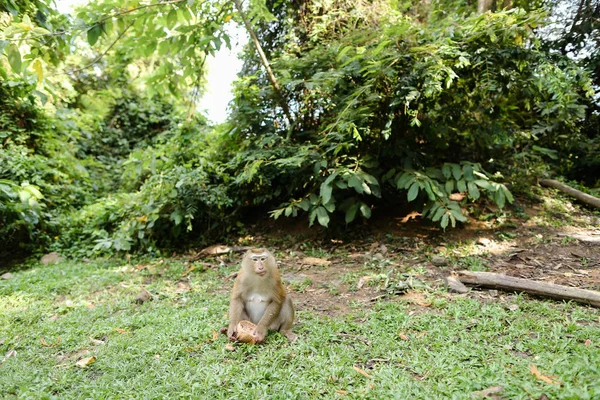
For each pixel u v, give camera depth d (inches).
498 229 278.1
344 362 138.1
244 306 167.5
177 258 298.4
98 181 455.5
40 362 156.9
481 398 109.7
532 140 356.5
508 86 253.9
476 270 220.8
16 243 341.1
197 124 387.5
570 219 297.9
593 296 172.7
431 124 281.6
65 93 468.1
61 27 226.5
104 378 139.3
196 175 301.0
